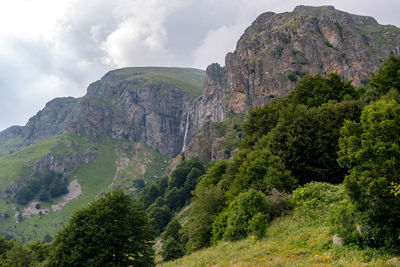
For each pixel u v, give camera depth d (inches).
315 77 2094.0
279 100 2362.2
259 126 2116.1
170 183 4990.2
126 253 1106.7
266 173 1192.8
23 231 6673.2
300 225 761.6
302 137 1342.3
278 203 948.0
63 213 7819.9
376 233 465.1
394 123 472.1
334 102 1584.6
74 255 971.9
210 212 1375.5
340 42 5059.1
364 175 481.4
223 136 5477.4
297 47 5142.7
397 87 1438.2
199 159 5679.1
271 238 753.6
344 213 554.6
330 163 1256.8
